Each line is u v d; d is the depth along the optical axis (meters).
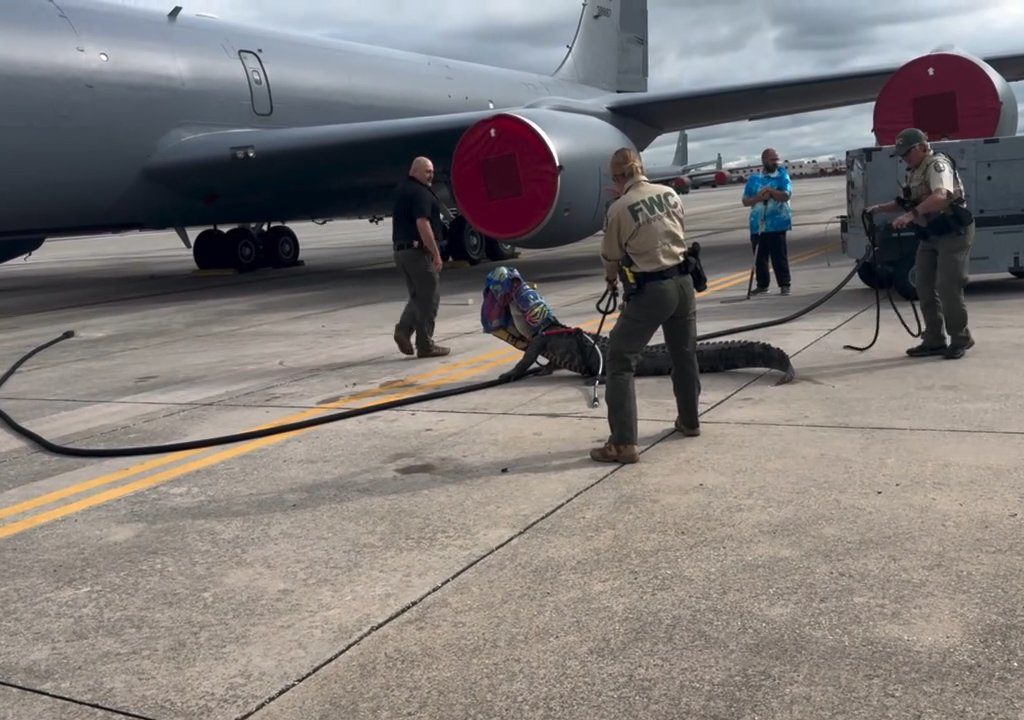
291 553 3.58
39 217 12.59
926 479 3.94
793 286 10.95
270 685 2.62
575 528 3.64
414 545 3.58
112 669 2.76
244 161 13.61
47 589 3.38
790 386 5.82
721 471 4.23
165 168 13.40
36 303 13.84
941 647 2.59
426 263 7.42
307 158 13.81
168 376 7.50
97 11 12.83
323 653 2.78
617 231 4.32
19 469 5.04
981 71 11.31
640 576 3.17
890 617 2.77
